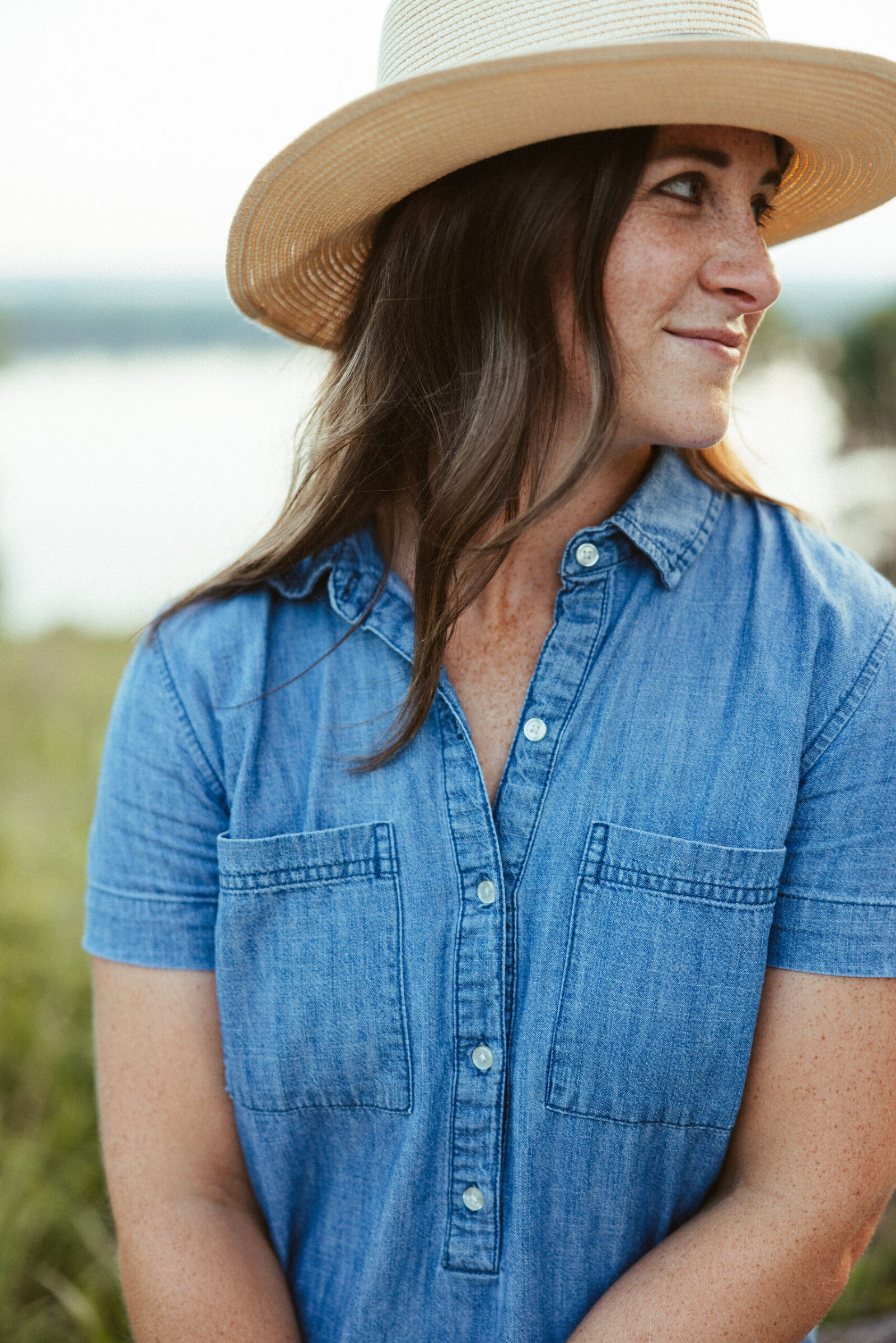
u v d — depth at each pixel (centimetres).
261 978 118
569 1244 112
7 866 366
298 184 118
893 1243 208
